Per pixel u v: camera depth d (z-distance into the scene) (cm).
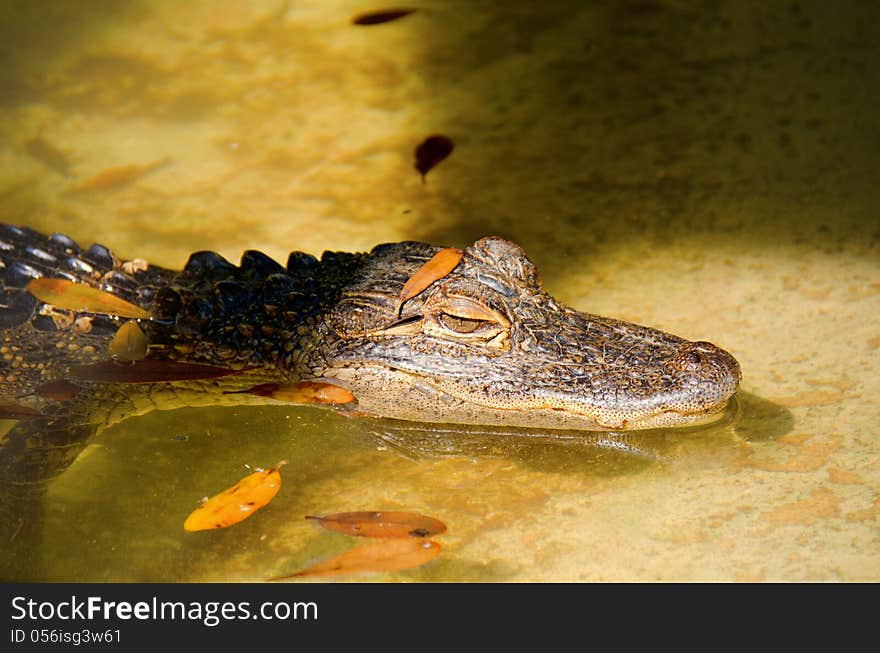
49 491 636
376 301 674
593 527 575
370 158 1009
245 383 707
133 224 920
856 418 649
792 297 789
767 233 876
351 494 617
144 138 1045
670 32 1194
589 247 877
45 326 745
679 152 997
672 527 570
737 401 676
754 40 1167
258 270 775
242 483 607
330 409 698
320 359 686
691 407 628
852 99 1053
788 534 556
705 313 779
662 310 786
